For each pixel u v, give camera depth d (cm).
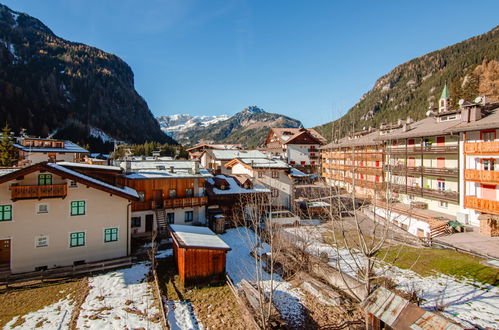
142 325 1536
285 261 2275
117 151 10081
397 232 2977
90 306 1703
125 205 2522
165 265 2362
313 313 1689
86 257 2353
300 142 8069
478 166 2978
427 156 3731
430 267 2066
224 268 2158
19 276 1981
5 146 5634
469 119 3075
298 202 4128
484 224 2745
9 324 1508
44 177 2241
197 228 2719
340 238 2833
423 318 1023
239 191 3722
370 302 1174
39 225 2194
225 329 1528
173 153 11312
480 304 1559
